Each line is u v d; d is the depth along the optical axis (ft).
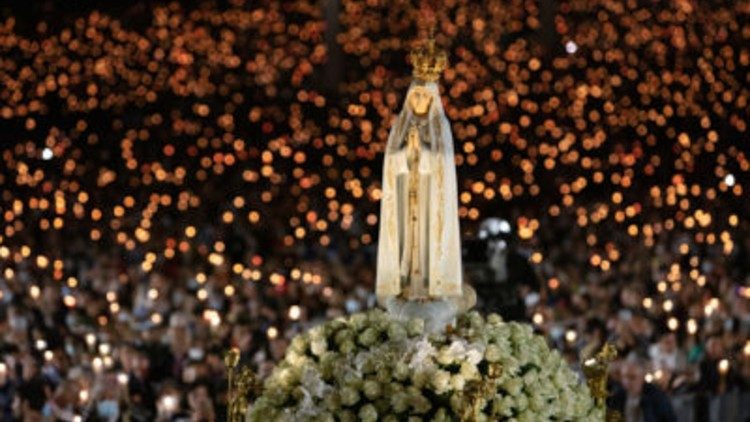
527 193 311.88
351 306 189.67
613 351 81.97
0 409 161.48
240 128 365.81
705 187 317.42
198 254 255.29
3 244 273.75
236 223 290.35
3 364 162.91
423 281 82.17
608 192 314.14
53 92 372.99
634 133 337.11
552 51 369.91
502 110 347.15
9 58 386.11
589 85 347.15
